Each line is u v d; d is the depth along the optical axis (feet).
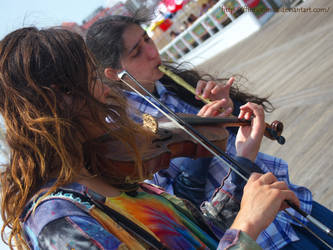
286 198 2.55
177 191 4.82
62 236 2.10
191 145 4.22
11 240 2.55
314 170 9.41
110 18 5.71
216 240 3.34
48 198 2.31
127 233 2.38
